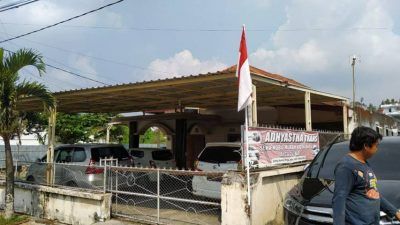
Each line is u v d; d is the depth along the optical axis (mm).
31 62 9656
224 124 20016
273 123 19156
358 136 3994
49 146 11992
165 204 9906
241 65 7438
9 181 10141
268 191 8031
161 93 12297
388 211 4352
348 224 3949
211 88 11148
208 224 8141
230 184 7410
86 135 27422
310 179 6453
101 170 10898
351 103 17562
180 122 18906
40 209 10500
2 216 10555
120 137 34812
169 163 16812
